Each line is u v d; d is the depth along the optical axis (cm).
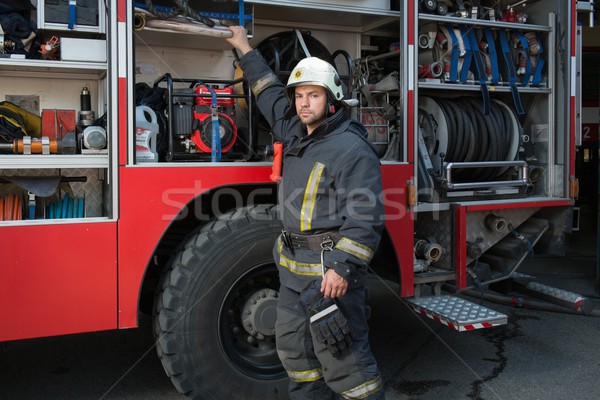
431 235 364
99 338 407
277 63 331
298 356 236
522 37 383
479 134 375
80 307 254
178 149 297
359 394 226
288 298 237
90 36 297
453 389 321
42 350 383
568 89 385
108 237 257
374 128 357
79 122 279
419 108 381
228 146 300
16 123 269
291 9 324
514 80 376
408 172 328
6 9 269
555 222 394
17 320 244
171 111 283
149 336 411
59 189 279
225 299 276
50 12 268
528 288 425
